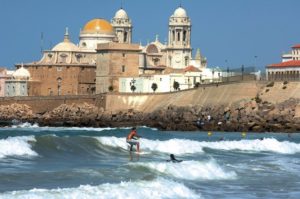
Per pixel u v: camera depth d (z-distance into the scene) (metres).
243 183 184.75
